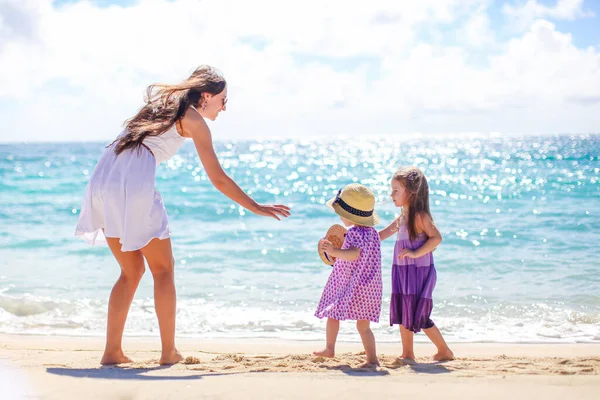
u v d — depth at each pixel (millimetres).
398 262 4594
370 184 28016
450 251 10773
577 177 26375
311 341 5910
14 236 12773
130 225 3711
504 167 36062
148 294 7855
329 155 61938
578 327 6395
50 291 8219
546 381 3240
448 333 6215
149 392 2895
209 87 4000
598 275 8734
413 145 92500
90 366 3863
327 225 14352
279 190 25516
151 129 3771
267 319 6852
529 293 7859
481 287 8227
